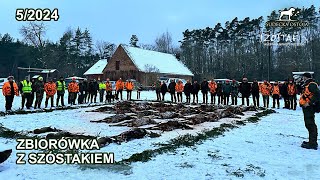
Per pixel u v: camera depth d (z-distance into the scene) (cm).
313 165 729
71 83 2289
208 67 8800
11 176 605
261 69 7456
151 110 1827
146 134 1021
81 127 1220
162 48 9488
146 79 5675
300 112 2003
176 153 795
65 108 1953
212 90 2497
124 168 657
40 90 1953
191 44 9062
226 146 899
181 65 6712
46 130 1081
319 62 6925
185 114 1681
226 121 1443
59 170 643
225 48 8631
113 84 3972
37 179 587
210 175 626
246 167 688
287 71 7038
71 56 8381
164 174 624
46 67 6969
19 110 1759
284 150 878
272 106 2447
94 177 599
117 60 5972
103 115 1641
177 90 2647
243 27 8131
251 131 1188
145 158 731
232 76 7769
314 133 918
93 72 6575
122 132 1055
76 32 8556
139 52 6153
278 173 658
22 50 7775
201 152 812
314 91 920
